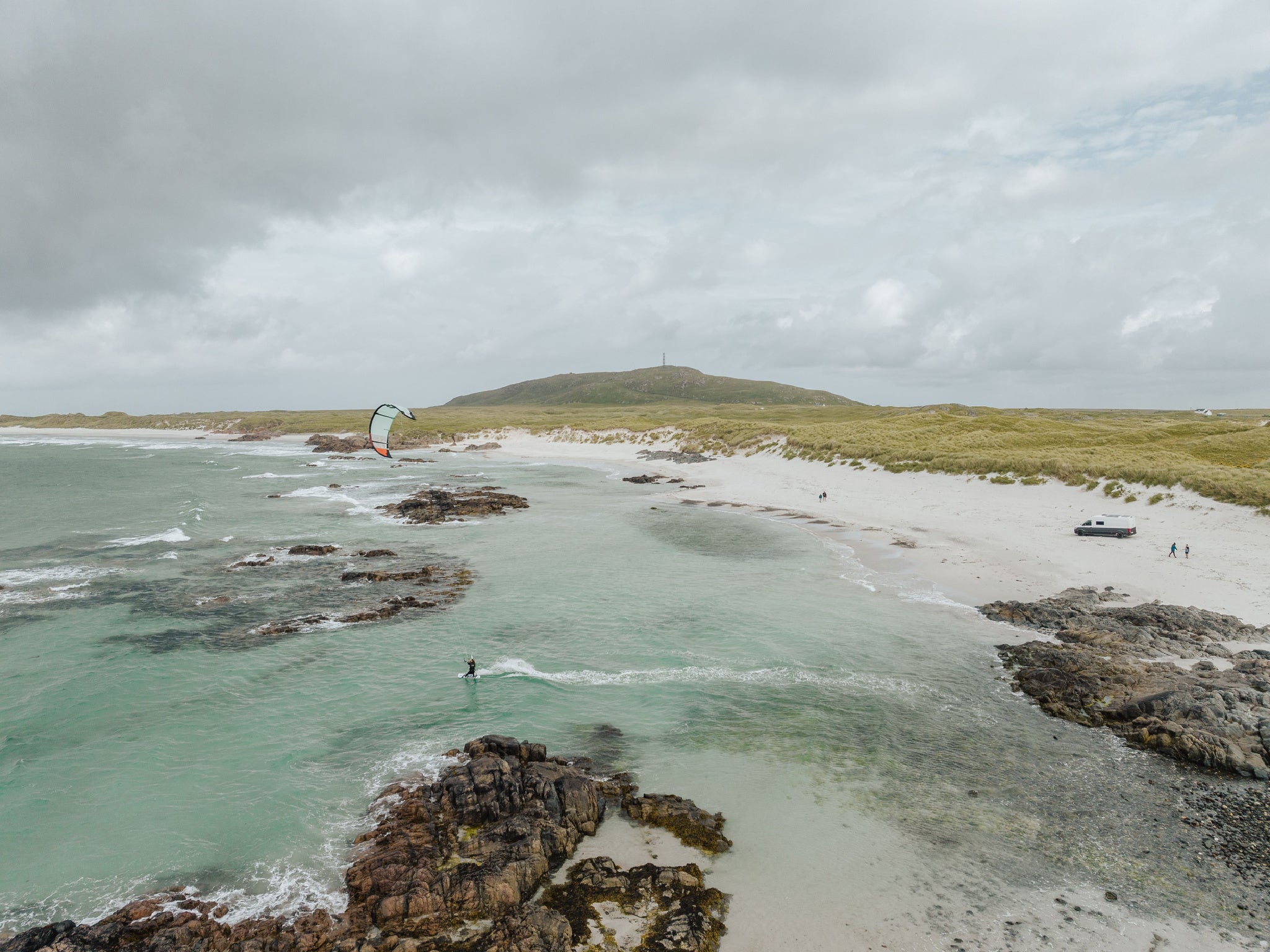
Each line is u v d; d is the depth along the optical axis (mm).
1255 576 33844
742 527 53406
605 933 13375
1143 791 18172
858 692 24266
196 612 33656
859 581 37312
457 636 30094
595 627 31000
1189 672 23906
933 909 14133
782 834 16703
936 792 18391
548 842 15805
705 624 31062
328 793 18469
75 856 16125
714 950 13094
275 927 13586
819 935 13445
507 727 22094
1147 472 48625
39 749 20891
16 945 13133
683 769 19656
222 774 19484
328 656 27969
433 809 17234
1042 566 38156
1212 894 14469
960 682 24938
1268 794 17828
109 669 26719
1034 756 20109
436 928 13547
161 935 13328
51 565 42844
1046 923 13703
